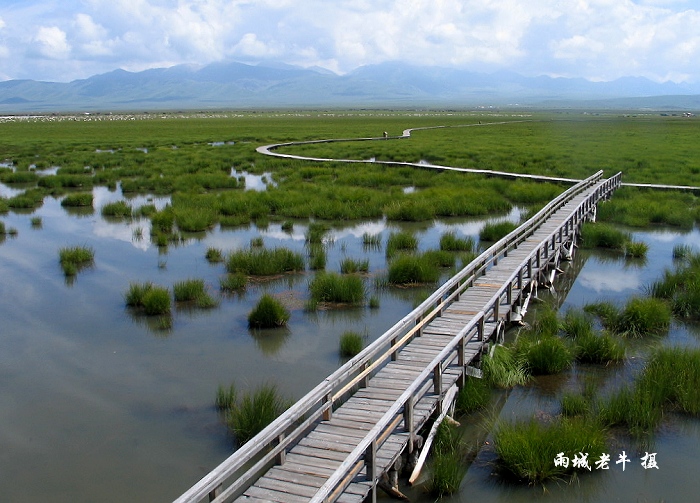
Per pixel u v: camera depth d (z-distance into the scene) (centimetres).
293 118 14538
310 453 740
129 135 7969
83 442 891
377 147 5775
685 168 3984
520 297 1344
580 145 5897
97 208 2864
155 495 771
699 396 945
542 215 2072
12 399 1018
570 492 764
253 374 1105
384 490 766
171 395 1029
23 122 12494
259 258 1764
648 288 1599
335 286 1498
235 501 650
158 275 1728
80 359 1174
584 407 938
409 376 949
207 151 5494
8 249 2047
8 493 775
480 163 4312
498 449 823
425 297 1498
